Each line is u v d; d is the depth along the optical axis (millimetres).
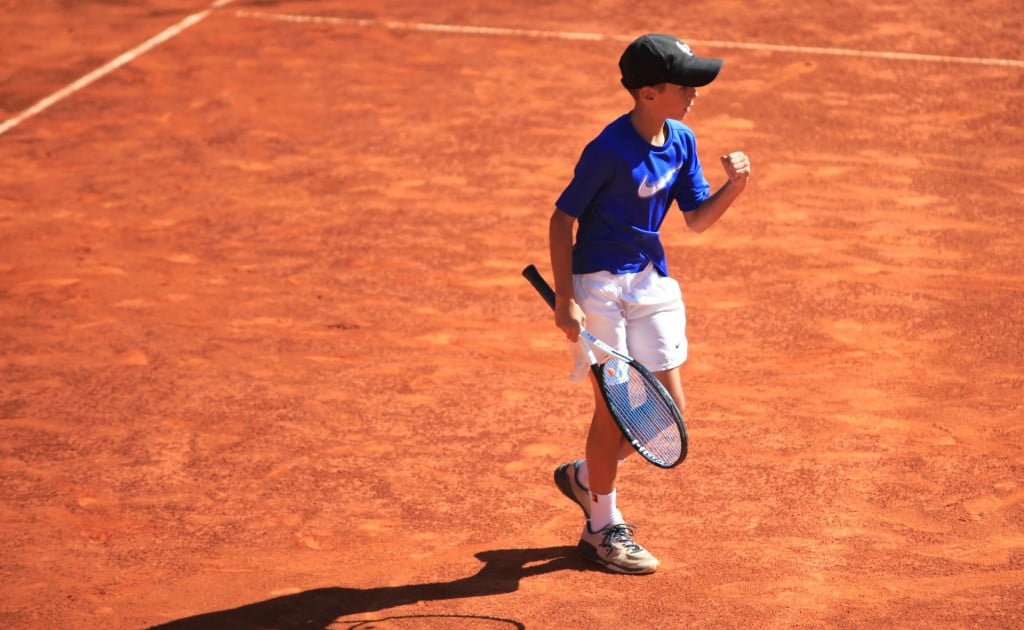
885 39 46594
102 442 20812
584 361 15781
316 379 23016
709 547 17156
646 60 14281
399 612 15781
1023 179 32812
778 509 18094
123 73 44969
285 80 43625
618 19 50312
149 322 25797
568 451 20125
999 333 24062
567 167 34875
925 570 16375
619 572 16594
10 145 37844
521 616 15602
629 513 18172
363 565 17000
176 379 23156
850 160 34562
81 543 17781
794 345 23875
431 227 30844
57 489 19312
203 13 52844
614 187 15094
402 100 41188
